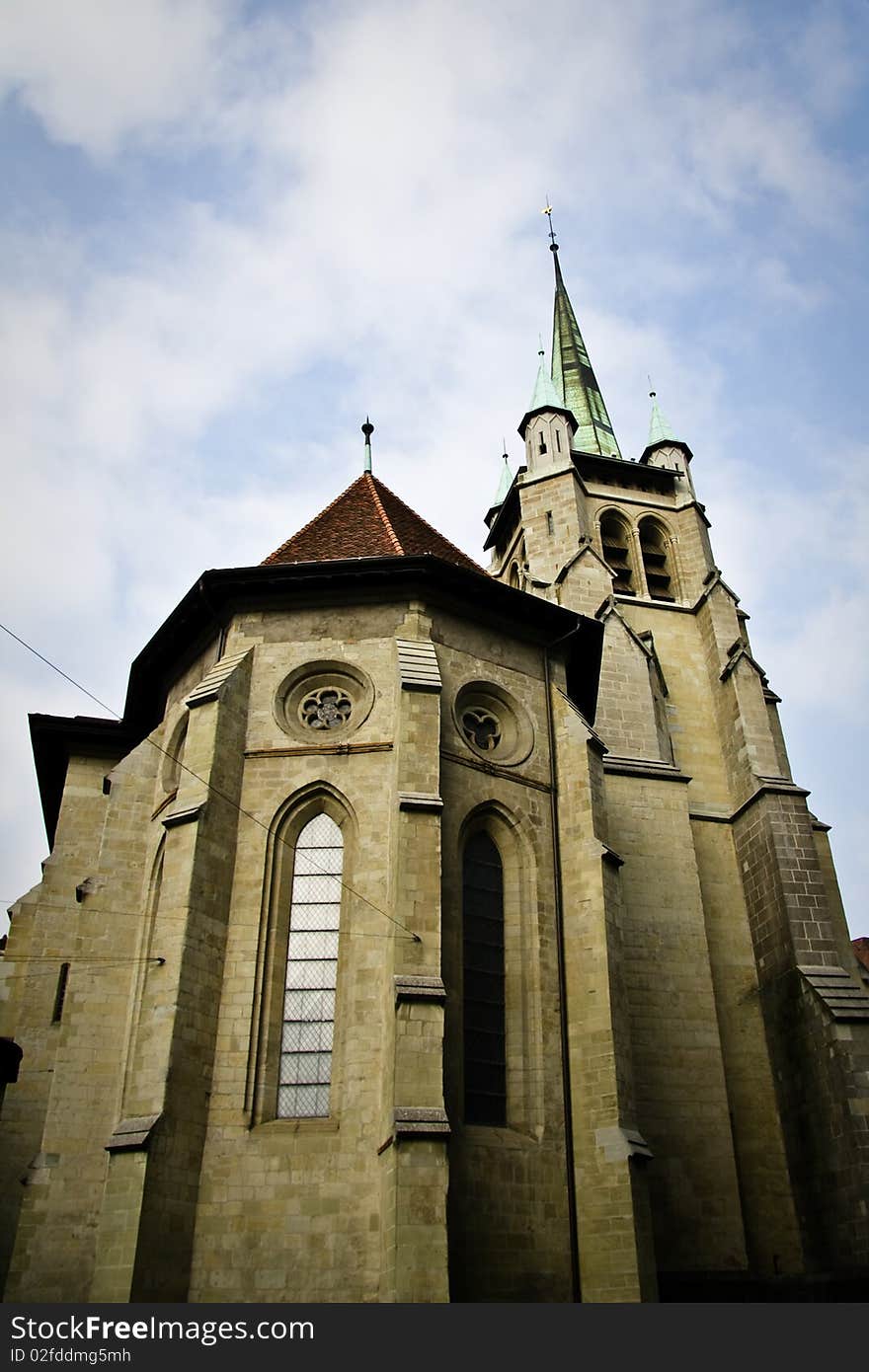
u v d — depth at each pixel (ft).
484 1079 78.69
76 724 114.21
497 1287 70.49
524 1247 72.90
